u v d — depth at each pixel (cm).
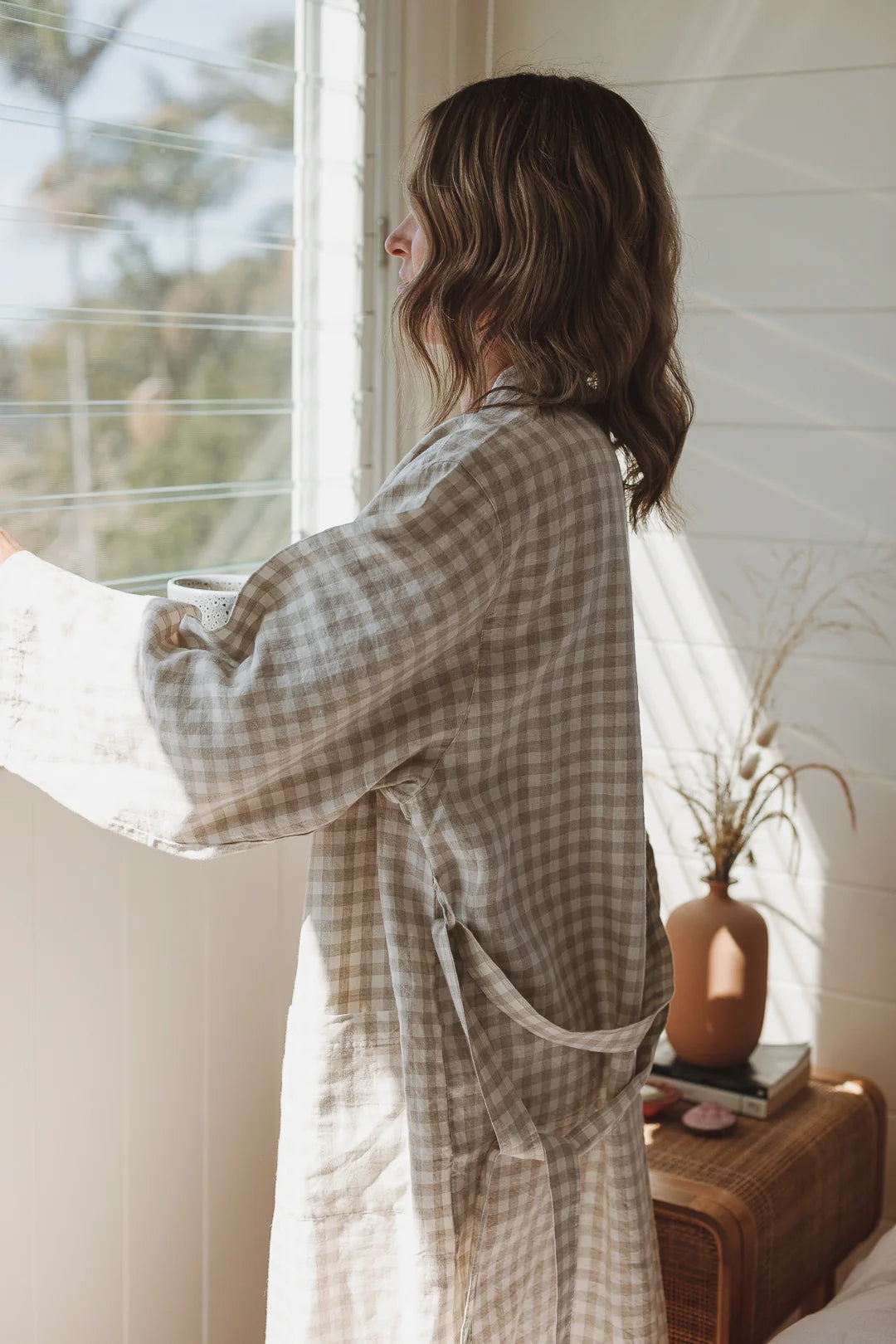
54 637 99
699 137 201
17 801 139
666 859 218
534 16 207
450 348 110
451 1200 109
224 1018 168
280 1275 115
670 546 212
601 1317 124
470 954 109
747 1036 185
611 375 110
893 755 200
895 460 194
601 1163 122
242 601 99
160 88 163
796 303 198
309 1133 112
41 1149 147
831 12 190
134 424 166
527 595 104
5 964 140
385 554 96
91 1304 155
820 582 202
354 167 193
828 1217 180
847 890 205
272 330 184
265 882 172
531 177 105
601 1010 121
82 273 156
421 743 102
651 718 217
